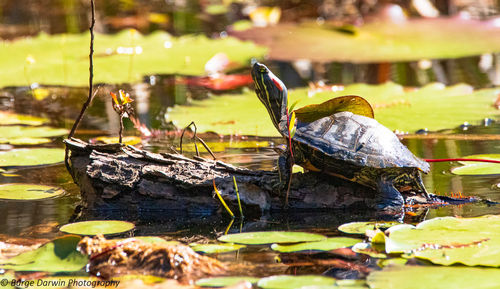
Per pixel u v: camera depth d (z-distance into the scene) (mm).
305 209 5203
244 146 7434
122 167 5328
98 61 12258
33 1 19141
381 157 4906
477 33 14258
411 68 13062
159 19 17266
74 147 5477
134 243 3963
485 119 8312
